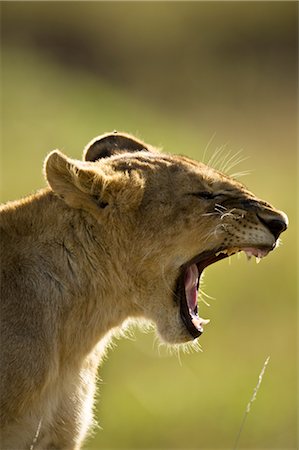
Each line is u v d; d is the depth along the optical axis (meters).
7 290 8.34
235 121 31.20
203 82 34.00
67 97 27.61
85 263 8.67
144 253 8.84
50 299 8.46
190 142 27.48
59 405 8.70
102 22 35.50
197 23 36.88
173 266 8.96
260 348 17.06
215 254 9.15
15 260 8.46
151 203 8.84
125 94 31.80
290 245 19.61
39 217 8.65
